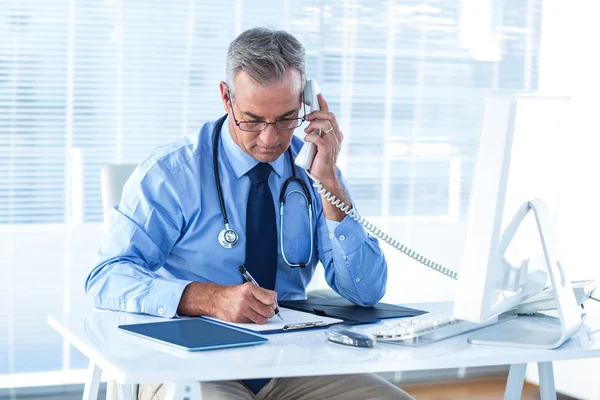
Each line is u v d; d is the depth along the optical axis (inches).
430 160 155.1
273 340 58.6
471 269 53.4
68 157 136.6
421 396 142.8
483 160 52.8
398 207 153.9
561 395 148.7
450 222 156.9
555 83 156.3
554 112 59.6
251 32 72.2
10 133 133.6
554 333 62.3
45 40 134.3
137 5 137.9
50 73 134.9
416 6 152.2
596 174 145.9
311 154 74.0
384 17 150.6
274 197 79.5
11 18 132.4
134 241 73.5
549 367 69.0
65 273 137.6
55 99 135.5
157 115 140.5
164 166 77.0
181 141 80.5
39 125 135.0
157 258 75.0
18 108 133.7
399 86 152.4
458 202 156.9
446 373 153.8
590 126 147.5
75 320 64.4
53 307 137.2
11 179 134.1
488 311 54.0
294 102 71.9
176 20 139.9
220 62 142.7
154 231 74.9
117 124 138.6
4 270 134.3
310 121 74.2
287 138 73.9
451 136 155.9
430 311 71.9
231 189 77.9
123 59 138.1
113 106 138.3
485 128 52.6
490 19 156.0
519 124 53.4
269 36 71.7
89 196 138.0
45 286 136.6
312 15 146.7
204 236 76.9
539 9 157.6
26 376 135.5
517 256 57.5
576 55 152.4
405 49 152.2
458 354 55.4
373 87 151.0
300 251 80.2
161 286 67.2
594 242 145.6
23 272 135.3
